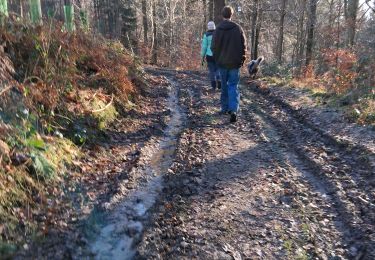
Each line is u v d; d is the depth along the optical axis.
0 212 3.36
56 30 6.82
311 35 20.25
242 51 7.08
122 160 5.34
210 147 5.86
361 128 6.30
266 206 4.15
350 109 7.29
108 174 4.84
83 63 7.19
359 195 4.25
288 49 35.50
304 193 4.40
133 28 35.09
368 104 7.36
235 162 5.32
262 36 35.97
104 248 3.39
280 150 5.80
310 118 7.29
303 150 5.70
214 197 4.34
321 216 3.92
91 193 4.31
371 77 8.93
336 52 14.01
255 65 13.34
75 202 4.06
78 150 5.11
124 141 6.01
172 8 36.97
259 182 4.71
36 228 3.45
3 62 4.92
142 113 7.55
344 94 8.47
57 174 4.38
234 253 3.34
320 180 4.76
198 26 41.88
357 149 5.45
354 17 16.94
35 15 7.11
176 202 4.21
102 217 3.87
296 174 4.95
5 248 3.04
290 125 7.08
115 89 7.37
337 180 4.66
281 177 4.84
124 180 4.68
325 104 8.12
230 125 7.09
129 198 4.29
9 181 3.71
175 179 4.74
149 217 3.88
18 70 5.42
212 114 7.82
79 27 8.55
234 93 7.23
